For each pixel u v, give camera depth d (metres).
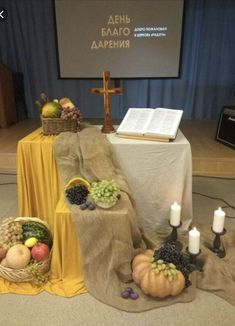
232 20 3.71
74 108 1.72
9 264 1.37
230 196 2.40
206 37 3.82
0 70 3.57
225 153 2.91
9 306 1.30
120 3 3.68
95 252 1.36
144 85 4.06
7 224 1.50
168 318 1.23
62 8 3.75
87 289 1.37
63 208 1.38
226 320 1.22
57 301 1.33
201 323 1.21
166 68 3.93
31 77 4.23
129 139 1.68
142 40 3.81
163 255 1.36
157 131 1.63
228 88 4.02
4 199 2.35
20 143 1.58
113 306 1.29
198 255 1.51
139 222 1.77
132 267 1.39
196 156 2.83
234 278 1.42
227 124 3.10
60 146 1.54
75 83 4.17
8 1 3.83
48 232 1.55
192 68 3.95
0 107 3.69
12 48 4.08
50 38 3.99
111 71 3.99
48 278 1.44
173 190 1.70
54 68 4.14
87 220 1.31
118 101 4.16
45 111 1.64
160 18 3.71
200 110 4.16
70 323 1.22
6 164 2.93
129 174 1.68
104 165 1.54
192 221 1.96
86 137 1.60
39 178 1.65
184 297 1.31
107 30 3.80
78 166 1.54
